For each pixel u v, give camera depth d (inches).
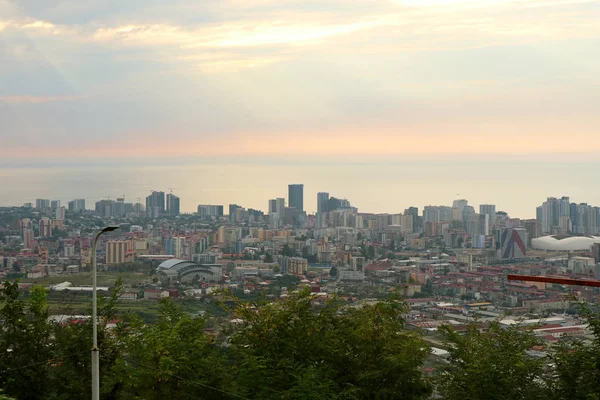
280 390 650.2
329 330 753.6
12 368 705.0
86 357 723.4
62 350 733.3
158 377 640.4
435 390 797.9
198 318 754.2
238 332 745.6
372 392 689.0
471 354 730.8
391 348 714.8
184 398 642.2
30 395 705.0
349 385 672.4
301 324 742.5
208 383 654.5
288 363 687.1
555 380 697.0
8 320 729.0
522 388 690.2
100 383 716.7
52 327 757.9
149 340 671.1
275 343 716.7
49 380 717.9
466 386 689.0
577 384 676.1
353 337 724.7
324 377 676.7
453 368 729.0
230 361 722.2
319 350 718.5
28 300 779.4
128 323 772.6
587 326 757.9
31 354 725.9
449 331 793.6
